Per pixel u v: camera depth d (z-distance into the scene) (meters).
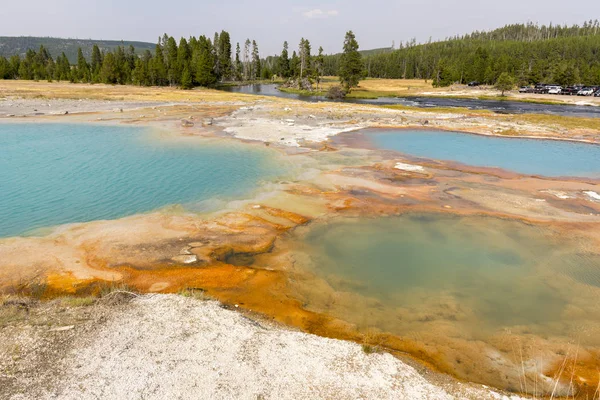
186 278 10.98
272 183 19.69
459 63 109.50
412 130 35.81
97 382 6.90
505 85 74.50
